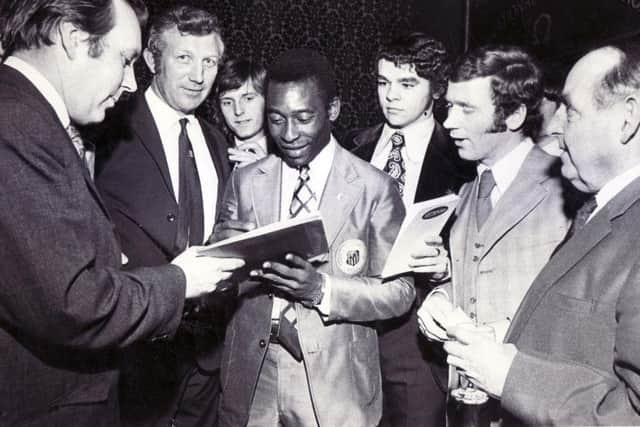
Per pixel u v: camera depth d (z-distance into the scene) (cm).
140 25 150
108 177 227
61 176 124
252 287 180
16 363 127
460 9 510
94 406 139
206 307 212
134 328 133
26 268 118
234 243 145
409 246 171
